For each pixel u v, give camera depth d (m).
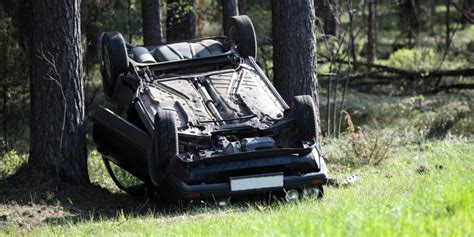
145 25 24.59
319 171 13.13
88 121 25.83
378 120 26.47
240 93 14.37
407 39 50.38
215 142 13.28
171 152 12.84
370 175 15.79
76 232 11.23
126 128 14.17
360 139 18.11
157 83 14.66
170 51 15.80
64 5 14.75
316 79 17.70
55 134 14.79
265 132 13.57
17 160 17.78
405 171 15.82
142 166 14.02
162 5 28.86
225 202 12.79
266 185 12.82
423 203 9.28
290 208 11.69
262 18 31.92
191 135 13.16
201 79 14.80
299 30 17.45
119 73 15.27
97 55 30.11
